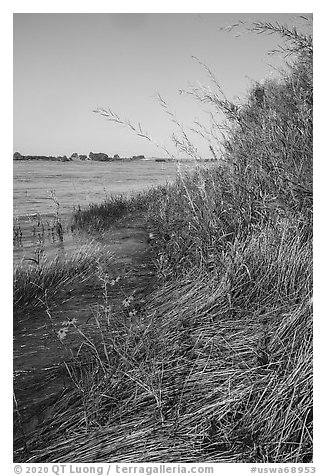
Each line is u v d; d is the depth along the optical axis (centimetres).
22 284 295
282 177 280
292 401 212
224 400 216
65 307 285
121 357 241
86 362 249
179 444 211
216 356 234
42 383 241
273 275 262
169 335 251
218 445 209
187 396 222
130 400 226
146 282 298
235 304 260
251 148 316
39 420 225
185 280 291
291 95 325
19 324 275
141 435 215
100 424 221
